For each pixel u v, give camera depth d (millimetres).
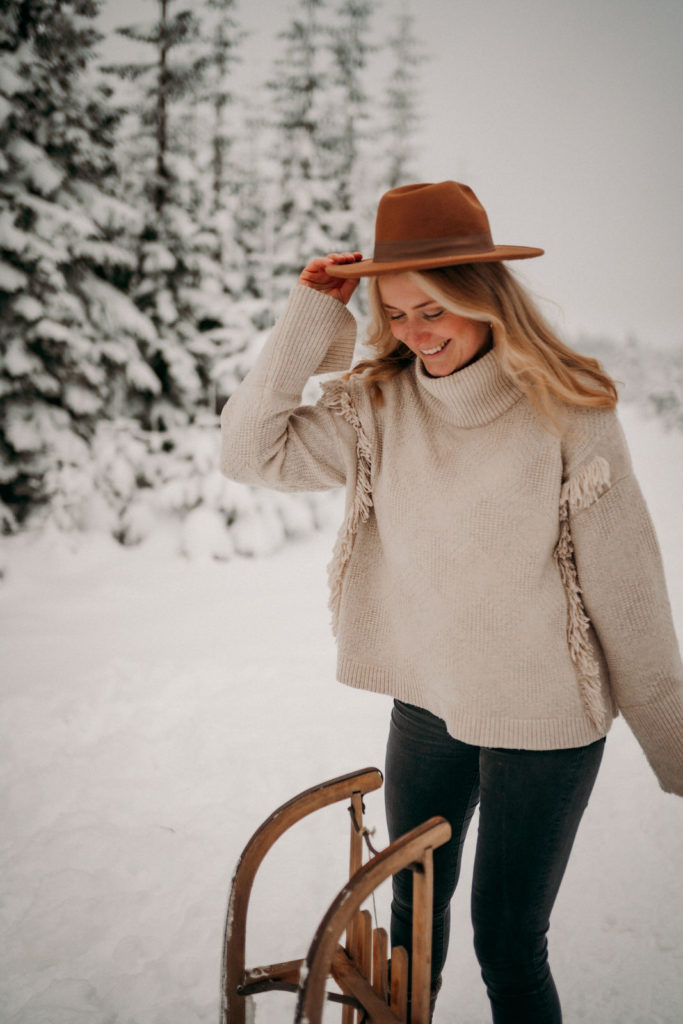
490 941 1267
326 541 7586
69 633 4949
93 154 7645
